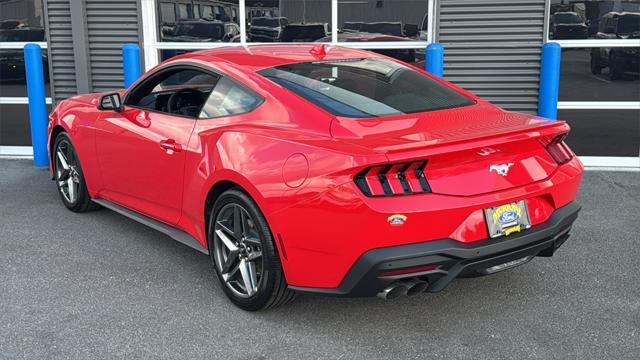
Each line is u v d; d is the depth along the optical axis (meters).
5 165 7.20
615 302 3.59
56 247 4.52
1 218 5.20
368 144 2.88
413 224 2.79
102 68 7.55
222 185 3.52
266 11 7.47
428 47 6.48
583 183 6.29
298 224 2.99
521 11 6.78
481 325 3.31
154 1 7.52
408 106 3.48
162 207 4.14
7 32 7.78
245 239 3.35
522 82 6.95
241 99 3.62
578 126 7.66
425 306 3.54
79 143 4.95
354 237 2.82
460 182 2.94
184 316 3.42
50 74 7.62
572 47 7.02
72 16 7.36
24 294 3.70
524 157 3.21
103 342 3.13
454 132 3.05
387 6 7.22
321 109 3.29
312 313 3.46
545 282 3.88
